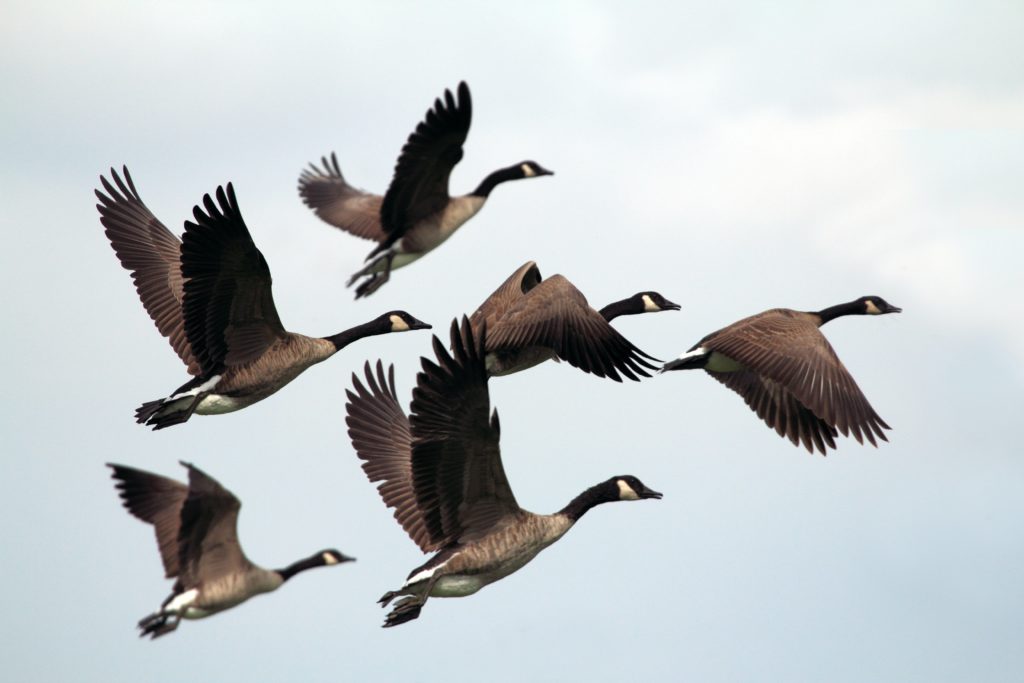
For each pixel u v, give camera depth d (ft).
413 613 50.42
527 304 58.23
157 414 59.77
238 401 60.85
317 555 53.88
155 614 48.60
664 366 57.31
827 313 69.46
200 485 47.83
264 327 60.39
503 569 51.13
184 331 59.00
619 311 72.79
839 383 54.29
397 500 57.77
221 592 49.34
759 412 58.34
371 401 59.36
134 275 65.67
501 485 49.96
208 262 56.75
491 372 58.44
